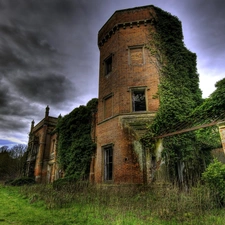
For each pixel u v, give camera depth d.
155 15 15.10
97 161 13.95
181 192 7.86
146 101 12.91
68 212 7.17
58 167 19.72
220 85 8.62
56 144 23.08
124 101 13.20
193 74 14.90
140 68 13.81
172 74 13.66
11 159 42.47
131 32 14.98
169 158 10.90
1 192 14.34
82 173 14.95
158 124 11.56
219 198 7.09
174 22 15.64
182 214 6.17
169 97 12.55
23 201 10.05
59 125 20.86
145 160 10.92
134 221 5.76
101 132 14.22
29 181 22.28
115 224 5.60
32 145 29.73
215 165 7.75
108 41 16.31
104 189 10.41
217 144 12.57
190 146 11.52
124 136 12.12
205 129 11.59
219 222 5.41
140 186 10.23
